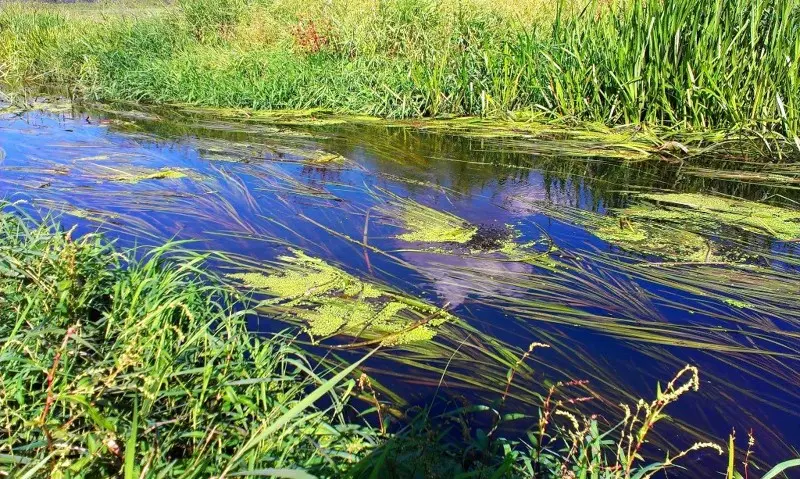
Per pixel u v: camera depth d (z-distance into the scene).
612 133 5.83
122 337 2.05
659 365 2.31
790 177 4.48
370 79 7.57
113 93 8.82
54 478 1.41
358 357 2.37
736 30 5.26
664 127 5.71
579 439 1.75
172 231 3.62
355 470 1.62
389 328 2.55
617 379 2.23
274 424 1.44
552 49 6.48
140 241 3.45
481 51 7.05
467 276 3.01
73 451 1.57
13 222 3.10
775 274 2.98
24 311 1.96
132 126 6.88
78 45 10.43
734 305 2.71
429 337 2.49
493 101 6.78
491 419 2.04
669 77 5.67
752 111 5.24
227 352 2.16
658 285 2.91
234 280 2.97
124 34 10.38
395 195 4.31
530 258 3.21
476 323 2.60
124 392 1.80
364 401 2.12
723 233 3.54
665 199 4.14
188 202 4.14
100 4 13.16
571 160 5.29
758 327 2.54
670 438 1.94
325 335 2.51
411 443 1.79
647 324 2.57
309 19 8.96
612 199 4.24
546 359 2.35
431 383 2.22
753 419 2.02
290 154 5.54
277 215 3.91
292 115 7.31
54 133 6.40
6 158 5.30
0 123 6.89
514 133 6.11
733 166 4.87
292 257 3.22
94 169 4.94
